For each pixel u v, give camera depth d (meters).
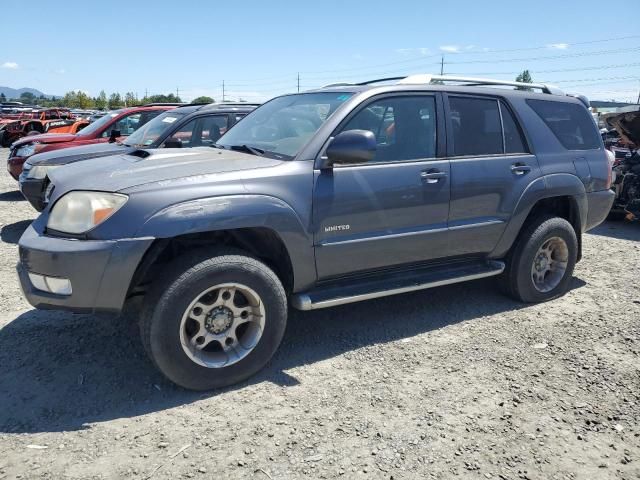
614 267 6.10
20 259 3.12
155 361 3.05
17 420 2.86
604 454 2.69
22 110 39.06
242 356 3.27
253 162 3.44
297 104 4.21
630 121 8.02
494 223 4.33
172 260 3.14
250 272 3.21
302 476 2.48
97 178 3.21
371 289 3.83
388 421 2.94
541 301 4.85
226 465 2.55
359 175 3.63
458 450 2.70
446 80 4.30
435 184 3.95
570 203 4.92
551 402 3.16
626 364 3.66
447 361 3.66
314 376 3.43
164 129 7.15
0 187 11.43
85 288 2.90
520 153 4.54
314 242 3.47
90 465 2.52
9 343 3.76
